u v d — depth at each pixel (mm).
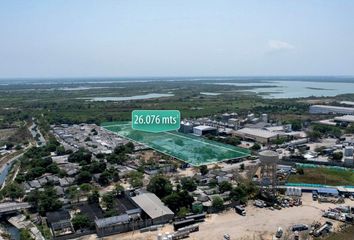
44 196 141875
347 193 154375
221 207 140125
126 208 139125
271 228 123500
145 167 197625
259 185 158500
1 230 128875
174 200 137500
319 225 124000
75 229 123688
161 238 112312
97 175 179375
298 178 174750
